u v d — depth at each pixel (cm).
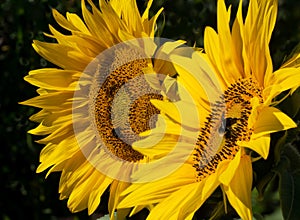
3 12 148
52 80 114
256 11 105
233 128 106
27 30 144
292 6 135
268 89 104
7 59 148
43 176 147
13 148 149
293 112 103
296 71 102
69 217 147
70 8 135
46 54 114
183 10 129
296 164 104
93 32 113
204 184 105
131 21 111
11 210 152
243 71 108
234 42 107
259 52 105
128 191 108
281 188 103
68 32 134
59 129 115
